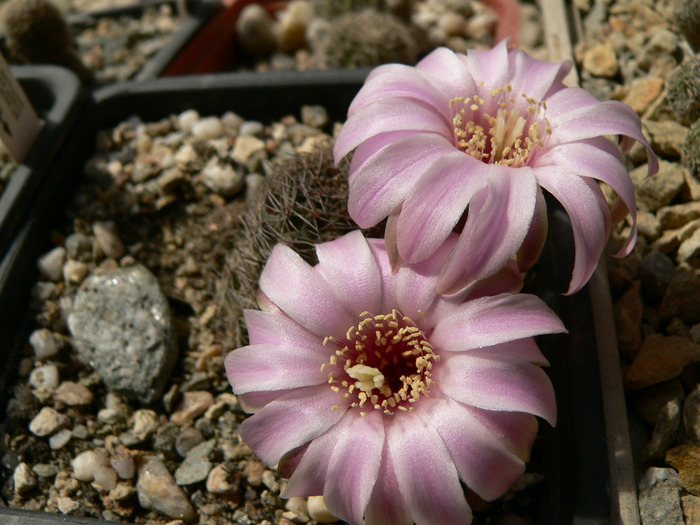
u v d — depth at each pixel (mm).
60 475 143
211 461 143
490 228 107
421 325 118
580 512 118
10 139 166
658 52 174
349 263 118
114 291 158
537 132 123
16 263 162
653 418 133
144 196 178
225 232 167
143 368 150
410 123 120
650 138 158
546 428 130
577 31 196
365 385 115
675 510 122
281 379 114
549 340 134
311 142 181
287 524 135
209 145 183
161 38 233
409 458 109
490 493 108
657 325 144
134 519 140
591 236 113
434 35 224
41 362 157
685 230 150
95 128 188
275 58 230
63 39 204
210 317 161
